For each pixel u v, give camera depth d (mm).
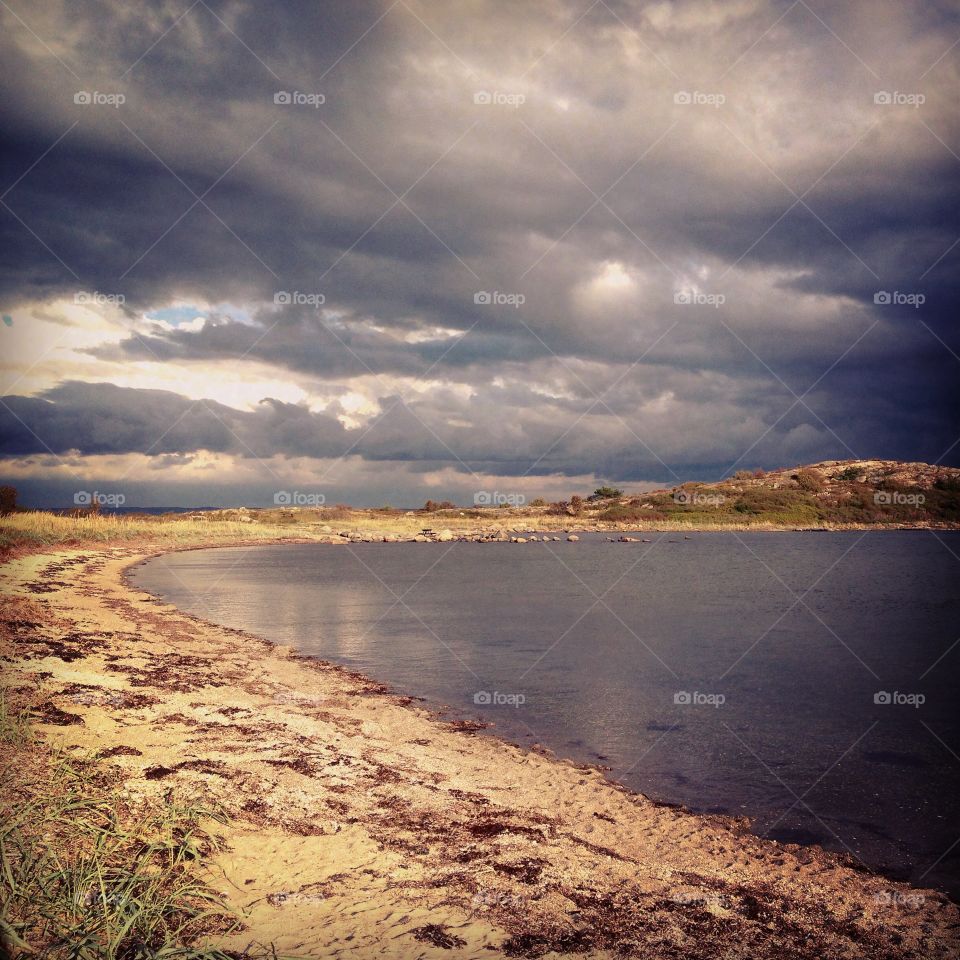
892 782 10531
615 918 6379
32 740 9078
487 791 9656
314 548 70500
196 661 16219
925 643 21516
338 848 7473
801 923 6535
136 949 5332
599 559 56625
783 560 54875
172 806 7770
